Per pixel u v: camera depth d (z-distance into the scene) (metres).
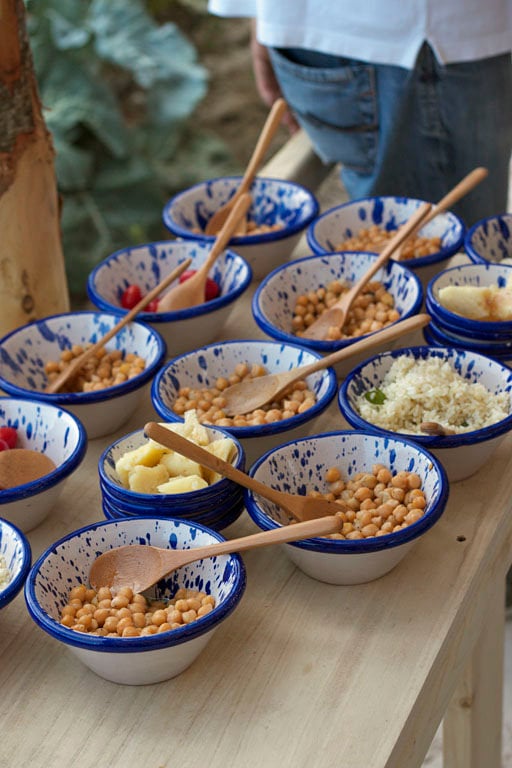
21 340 1.35
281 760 0.83
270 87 2.12
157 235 3.93
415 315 1.32
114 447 1.10
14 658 0.95
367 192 1.97
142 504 1.01
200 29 4.83
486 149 1.84
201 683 0.91
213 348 1.29
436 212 1.52
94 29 4.03
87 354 1.32
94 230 3.81
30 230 1.37
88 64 3.98
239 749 0.85
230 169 4.34
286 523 1.06
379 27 1.69
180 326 1.38
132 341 1.35
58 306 1.46
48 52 3.86
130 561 0.98
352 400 1.19
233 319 1.52
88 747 0.86
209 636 0.90
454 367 1.24
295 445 1.10
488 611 1.26
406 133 1.84
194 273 1.51
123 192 3.90
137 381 1.23
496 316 1.32
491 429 1.08
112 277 1.52
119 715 0.89
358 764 0.82
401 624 0.96
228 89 4.70
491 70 1.75
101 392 1.21
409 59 1.70
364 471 1.10
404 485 1.06
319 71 1.81
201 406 1.22
